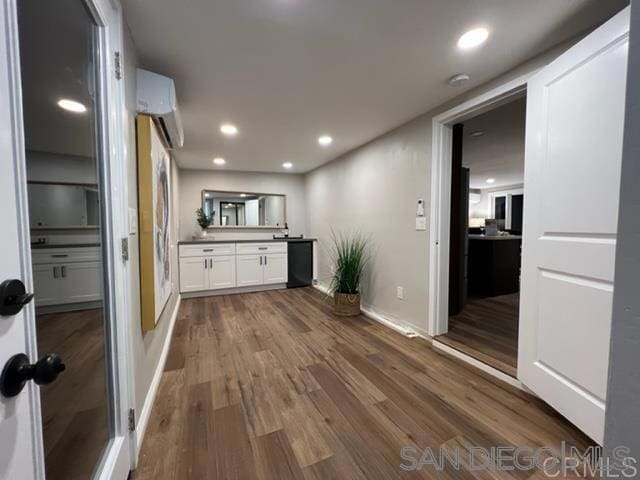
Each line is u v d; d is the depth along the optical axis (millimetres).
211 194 4785
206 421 1522
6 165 496
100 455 1051
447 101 2260
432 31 1458
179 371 2053
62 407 920
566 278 1425
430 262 2510
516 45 1577
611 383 556
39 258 838
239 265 4383
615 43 1180
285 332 2799
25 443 525
